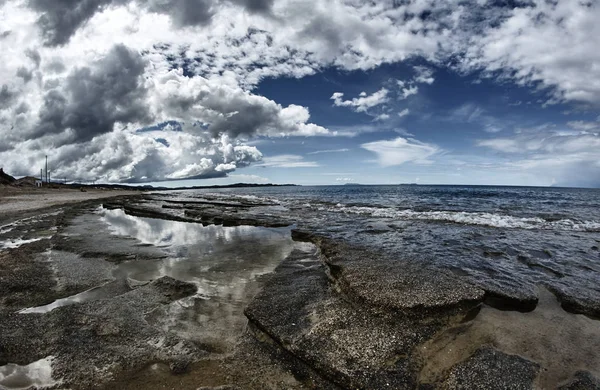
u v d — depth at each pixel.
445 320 5.59
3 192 46.75
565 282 7.38
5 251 10.06
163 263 9.31
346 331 5.03
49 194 48.81
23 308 6.12
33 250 10.28
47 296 6.67
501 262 8.95
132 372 4.15
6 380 3.96
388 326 5.23
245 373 4.22
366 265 8.19
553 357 4.58
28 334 4.90
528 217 18.52
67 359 4.36
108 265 8.91
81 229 15.10
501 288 6.79
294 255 10.28
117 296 6.48
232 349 4.76
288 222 16.98
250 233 14.50
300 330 5.06
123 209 27.31
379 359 4.40
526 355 4.61
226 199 40.25
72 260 9.24
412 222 16.70
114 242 11.99
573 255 9.73
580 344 4.94
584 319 5.79
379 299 5.96
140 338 4.93
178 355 4.53
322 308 5.84
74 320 5.36
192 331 5.23
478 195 48.56
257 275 8.20
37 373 4.09
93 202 33.31
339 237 12.36
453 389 3.91
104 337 4.90
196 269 8.72
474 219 17.61
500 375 4.11
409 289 6.39
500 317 5.82
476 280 7.27
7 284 7.11
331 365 4.25
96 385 3.91
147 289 6.88
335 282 7.44
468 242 11.43
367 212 21.84
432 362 4.46
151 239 12.95
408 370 4.23
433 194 52.72
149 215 22.23
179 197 46.84
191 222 18.69
